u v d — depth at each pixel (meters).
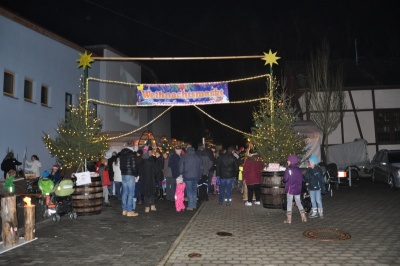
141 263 6.54
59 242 8.05
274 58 13.30
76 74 21.31
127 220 10.63
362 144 23.97
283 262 6.36
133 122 28.19
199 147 14.62
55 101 19.42
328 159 24.14
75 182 11.27
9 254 7.15
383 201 13.74
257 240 7.86
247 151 14.27
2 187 12.73
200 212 11.57
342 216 10.63
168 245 7.78
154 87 14.02
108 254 7.11
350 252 6.92
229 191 13.14
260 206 12.84
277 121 12.98
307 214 11.12
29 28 17.58
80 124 12.59
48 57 18.97
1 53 15.90
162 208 12.98
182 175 12.46
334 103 27.31
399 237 8.05
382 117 27.94
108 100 24.20
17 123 16.77
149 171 12.01
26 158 17.22
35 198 14.83
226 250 7.11
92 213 11.38
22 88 17.14
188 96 14.01
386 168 18.81
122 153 11.41
